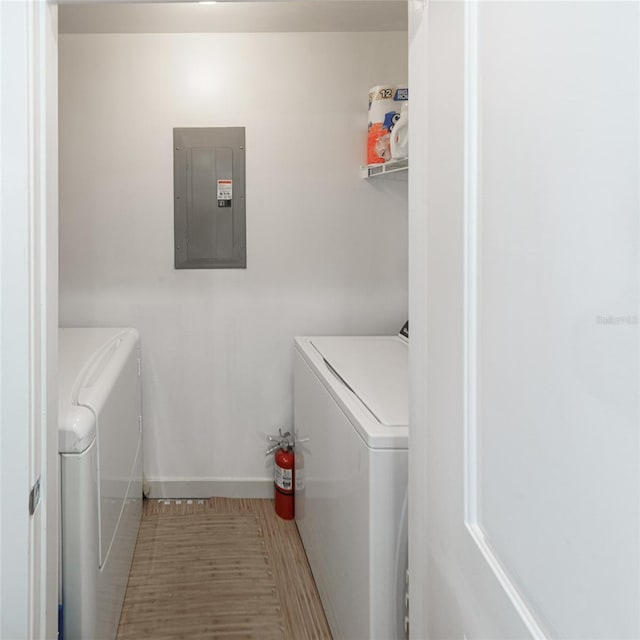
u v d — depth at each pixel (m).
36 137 1.04
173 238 2.79
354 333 2.88
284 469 2.73
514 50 0.60
